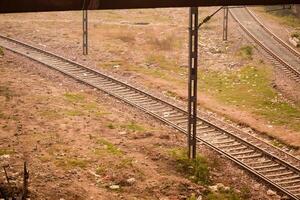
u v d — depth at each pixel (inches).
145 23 1769.2
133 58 1342.3
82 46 1385.3
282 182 685.3
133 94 1011.3
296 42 1533.0
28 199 558.9
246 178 699.4
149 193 619.2
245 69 1295.5
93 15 1884.8
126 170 669.3
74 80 1072.8
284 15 2155.5
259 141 832.3
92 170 662.5
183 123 877.8
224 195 641.0
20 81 1024.9
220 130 842.2
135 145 760.3
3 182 585.9
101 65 1230.3
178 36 1620.3
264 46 1473.9
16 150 697.0
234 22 1839.3
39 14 1815.9
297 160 762.2
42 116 843.4
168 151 746.2
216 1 432.8
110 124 835.4
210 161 734.5
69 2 389.4
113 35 1562.5
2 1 369.4
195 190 641.0
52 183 611.5
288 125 936.3
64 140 750.5
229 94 1124.5
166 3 420.8
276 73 1254.9
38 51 1258.0
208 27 1752.0
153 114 903.7
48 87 1013.2
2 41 1322.6
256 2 440.8
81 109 904.3
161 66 1309.1
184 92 1087.6
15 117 824.9
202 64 1350.9
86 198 585.6
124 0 406.9
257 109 1026.7
